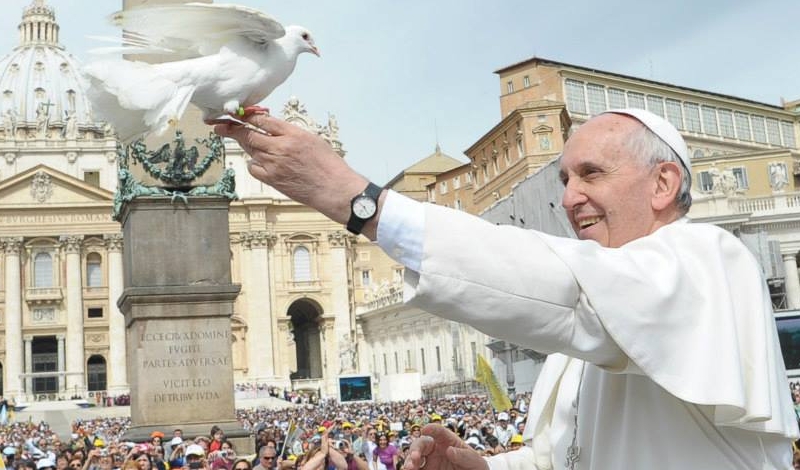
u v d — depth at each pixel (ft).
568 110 276.21
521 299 7.36
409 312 289.53
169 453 56.24
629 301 7.49
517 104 283.18
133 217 60.23
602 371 9.00
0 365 314.14
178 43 8.50
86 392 307.78
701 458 8.14
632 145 8.93
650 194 8.91
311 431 89.35
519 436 44.29
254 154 7.72
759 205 181.47
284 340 326.24
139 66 8.27
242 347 322.96
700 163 234.38
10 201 313.94
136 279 59.93
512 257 7.44
